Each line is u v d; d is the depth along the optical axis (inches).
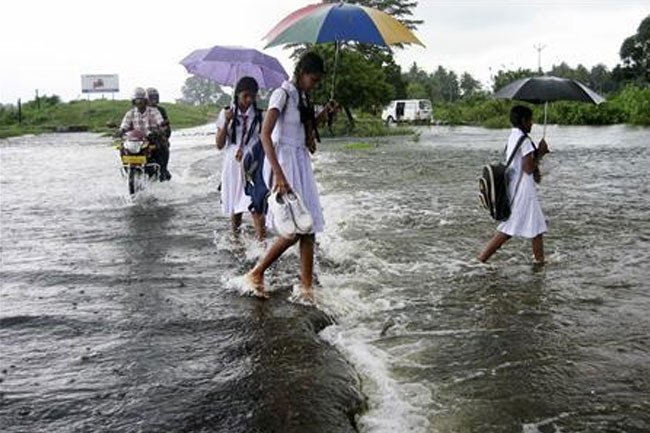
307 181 218.2
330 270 259.1
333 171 640.4
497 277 252.2
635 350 181.2
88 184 539.2
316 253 286.4
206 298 220.5
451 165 687.1
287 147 214.7
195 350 175.6
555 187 497.4
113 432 133.3
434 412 148.0
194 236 319.3
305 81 214.4
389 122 1902.1
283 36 211.3
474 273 257.8
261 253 279.6
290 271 254.4
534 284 243.1
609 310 214.1
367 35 206.5
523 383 161.8
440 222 360.5
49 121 2337.6
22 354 174.4
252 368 163.6
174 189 481.4
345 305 216.8
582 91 267.1
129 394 150.0
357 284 242.1
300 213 207.8
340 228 345.7
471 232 333.1
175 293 226.7
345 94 1350.9
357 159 781.3
